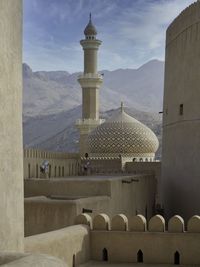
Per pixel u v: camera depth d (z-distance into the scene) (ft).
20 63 18.69
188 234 39.06
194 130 72.84
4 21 16.85
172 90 84.58
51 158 88.99
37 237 32.09
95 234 40.11
